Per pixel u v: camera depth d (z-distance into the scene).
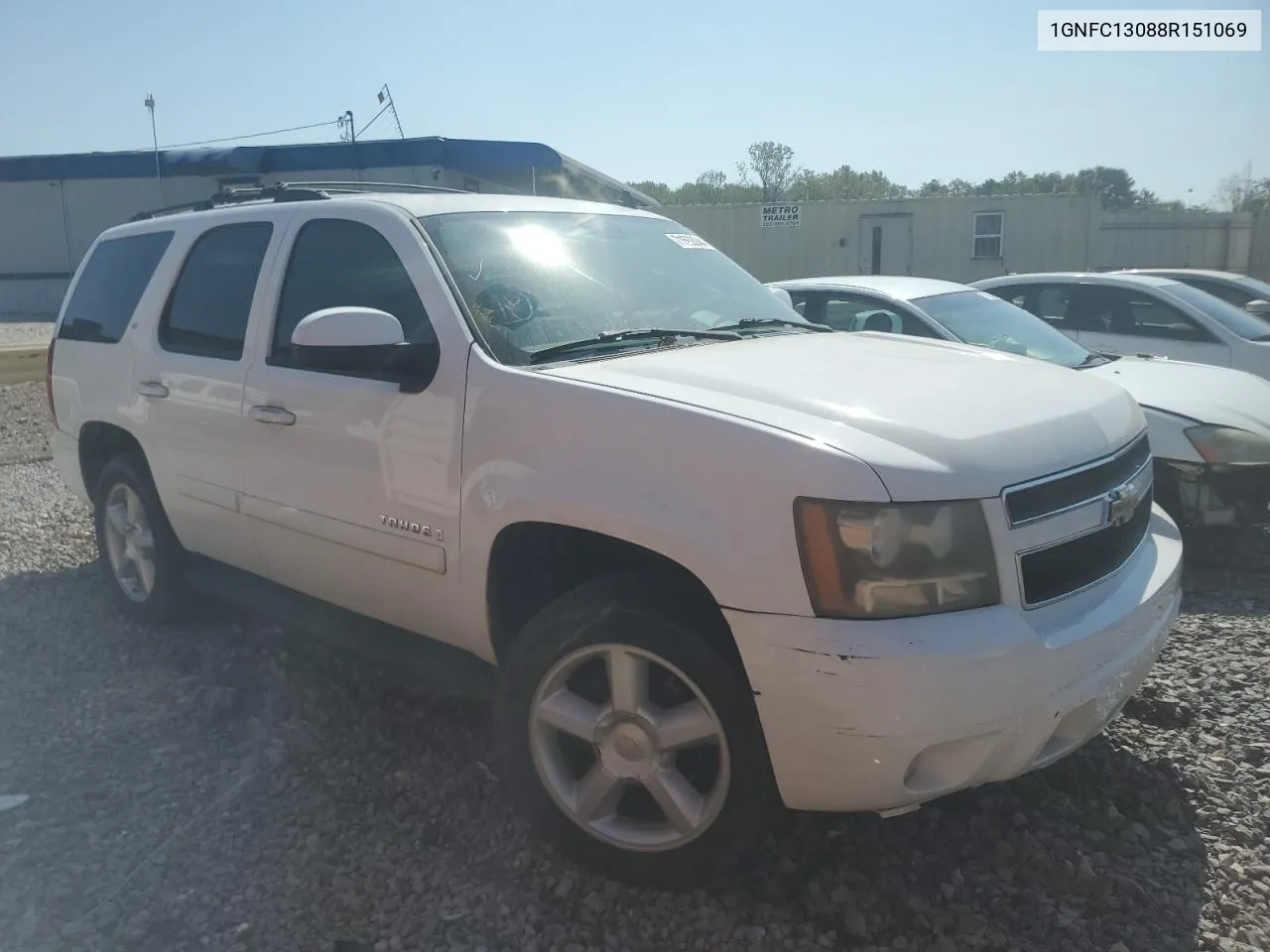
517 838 3.24
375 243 3.76
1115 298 8.99
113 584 5.23
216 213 4.61
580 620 2.94
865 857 3.12
